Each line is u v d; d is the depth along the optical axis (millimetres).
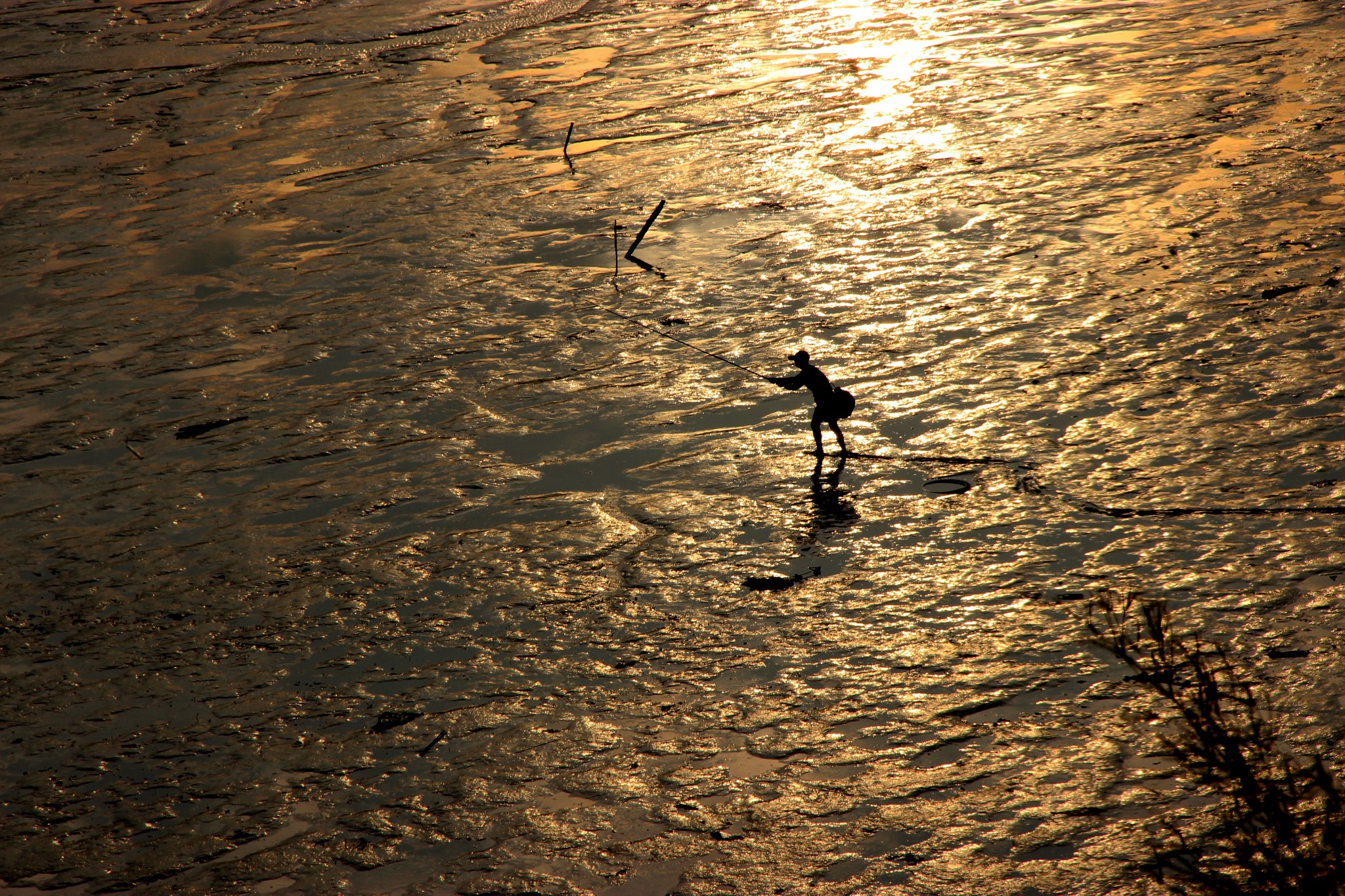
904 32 79062
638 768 19672
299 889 17828
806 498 27812
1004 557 24156
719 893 16688
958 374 32656
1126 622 21234
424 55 85375
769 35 82062
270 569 27750
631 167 57438
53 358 42156
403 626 24844
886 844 17203
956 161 51688
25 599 27625
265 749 21391
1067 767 18156
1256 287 34688
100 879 18516
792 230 46469
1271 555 22594
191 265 50344
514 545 27453
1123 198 44000
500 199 54656
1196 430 27719
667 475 29844
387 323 42312
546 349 38625
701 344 37375
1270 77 56594
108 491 32594
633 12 93500
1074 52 68062
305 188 59344
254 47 91375
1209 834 16109
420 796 19656
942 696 20328
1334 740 17219
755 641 22766
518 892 17203
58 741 22328
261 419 35969
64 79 86000
